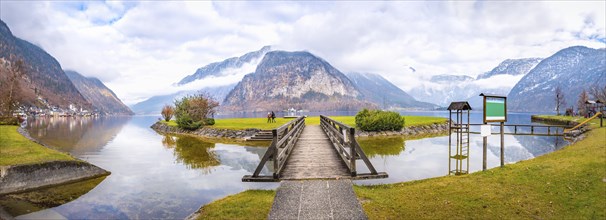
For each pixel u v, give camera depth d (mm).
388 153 22750
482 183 10805
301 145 17688
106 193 13664
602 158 14000
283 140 11344
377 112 39031
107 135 46094
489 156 22016
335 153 14773
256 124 43531
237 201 10031
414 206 8891
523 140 33219
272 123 45000
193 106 47156
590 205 8797
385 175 10367
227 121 51719
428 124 43812
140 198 12805
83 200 12719
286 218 7051
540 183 10570
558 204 8922
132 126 77562
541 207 8727
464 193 9836
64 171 15891
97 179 16344
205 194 13109
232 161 21000
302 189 9000
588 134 28938
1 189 13594
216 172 17453
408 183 11633
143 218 10602
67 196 13305
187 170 18297
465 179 11492
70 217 10930
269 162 20438
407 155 21812
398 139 32906
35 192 13852
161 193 13469
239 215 8703
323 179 10031
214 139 36125
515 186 10344
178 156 23781
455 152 23531
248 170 17844
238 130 38000
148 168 19141
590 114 55875
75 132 52938
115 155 24922
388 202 9258
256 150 26047
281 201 8086
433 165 18016
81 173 16500
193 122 45031
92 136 44375
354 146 10359
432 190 10273
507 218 8109
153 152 26312
